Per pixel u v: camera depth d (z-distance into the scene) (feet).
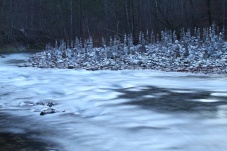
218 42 91.35
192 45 101.96
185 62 69.92
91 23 207.21
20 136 22.56
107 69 66.90
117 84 44.70
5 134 23.09
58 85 45.11
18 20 214.07
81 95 37.11
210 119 25.21
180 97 34.42
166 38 109.29
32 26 223.10
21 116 28.27
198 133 21.88
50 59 97.30
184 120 25.14
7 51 178.91
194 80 47.26
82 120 26.37
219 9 158.40
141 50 94.07
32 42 201.57
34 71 67.05
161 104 31.19
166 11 172.86
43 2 230.89
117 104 31.71
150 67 67.00
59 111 29.89
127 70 63.82
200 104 30.76
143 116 26.81
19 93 39.91
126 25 173.99
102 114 28.12
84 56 94.48
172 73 56.80
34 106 32.65
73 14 208.54
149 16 181.16
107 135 22.17
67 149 19.83
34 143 21.04
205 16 159.43
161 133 22.13
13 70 69.87
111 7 195.52
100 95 36.60
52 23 222.28
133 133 22.38
